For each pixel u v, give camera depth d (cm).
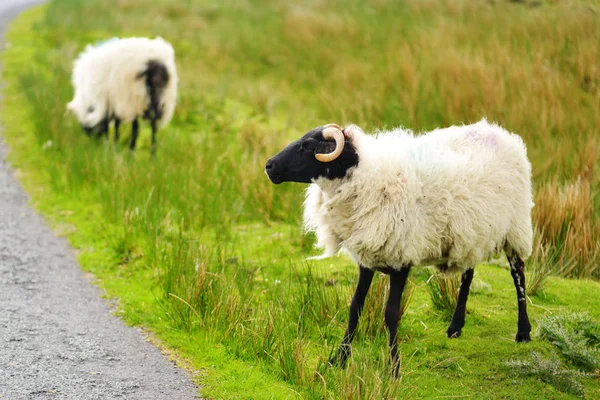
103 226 1087
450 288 834
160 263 946
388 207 655
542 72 1547
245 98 1914
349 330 693
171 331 777
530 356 728
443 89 1562
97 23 2595
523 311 762
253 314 784
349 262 980
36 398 618
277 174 675
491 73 1569
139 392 643
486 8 2050
